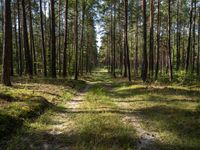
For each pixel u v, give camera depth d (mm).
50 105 14164
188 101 15453
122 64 54375
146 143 8328
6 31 17578
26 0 36094
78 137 8633
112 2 42781
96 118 11133
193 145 8055
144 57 27078
